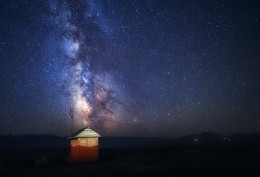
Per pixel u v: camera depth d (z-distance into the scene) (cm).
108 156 3262
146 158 3238
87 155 2880
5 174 2334
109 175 2134
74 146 2920
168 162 2862
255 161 2831
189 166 2539
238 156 3375
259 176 1980
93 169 2450
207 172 2184
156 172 2231
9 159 3362
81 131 2958
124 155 3506
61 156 3184
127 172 2258
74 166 2656
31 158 3372
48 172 2356
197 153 3812
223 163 2711
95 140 2959
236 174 2069
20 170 2519
